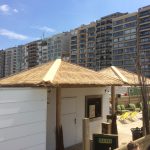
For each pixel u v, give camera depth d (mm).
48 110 11523
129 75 15812
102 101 15102
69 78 10578
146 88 10883
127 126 18734
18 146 8180
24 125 8375
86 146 7418
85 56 162375
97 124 14633
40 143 8883
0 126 7680
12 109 8016
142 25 127250
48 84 9133
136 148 6516
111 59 147000
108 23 149375
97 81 11797
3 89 7777
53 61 12273
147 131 10344
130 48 135750
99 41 154000
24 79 10414
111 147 8773
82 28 166125
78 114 13430
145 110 10414
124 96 27891
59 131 10875
